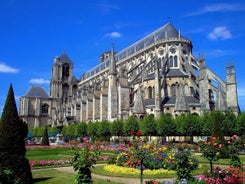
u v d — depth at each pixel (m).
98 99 96.44
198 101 74.12
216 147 21.45
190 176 17.58
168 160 25.64
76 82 161.25
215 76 76.25
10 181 14.92
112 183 20.22
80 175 16.34
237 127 54.47
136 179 22.25
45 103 145.75
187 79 79.81
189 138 67.94
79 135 87.44
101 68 139.25
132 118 67.25
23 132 20.61
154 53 93.44
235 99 68.56
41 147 58.44
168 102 74.56
